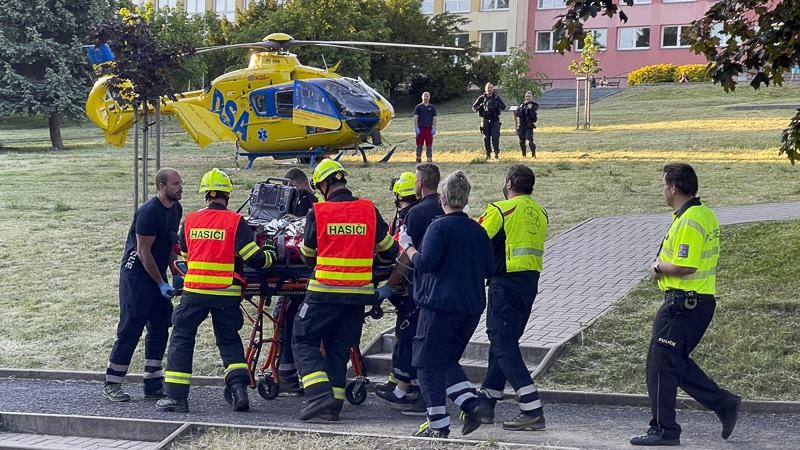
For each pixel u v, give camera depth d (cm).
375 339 995
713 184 1877
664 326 669
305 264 789
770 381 832
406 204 838
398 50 5372
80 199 2031
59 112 3672
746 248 1198
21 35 3816
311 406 770
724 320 962
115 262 1455
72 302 1245
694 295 660
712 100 4181
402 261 750
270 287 825
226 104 2461
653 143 2677
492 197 1780
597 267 1224
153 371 881
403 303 817
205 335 1097
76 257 1486
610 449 672
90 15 3900
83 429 780
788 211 1469
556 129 3362
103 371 990
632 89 5019
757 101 3988
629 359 898
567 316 1019
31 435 786
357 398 851
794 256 1137
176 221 873
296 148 2425
